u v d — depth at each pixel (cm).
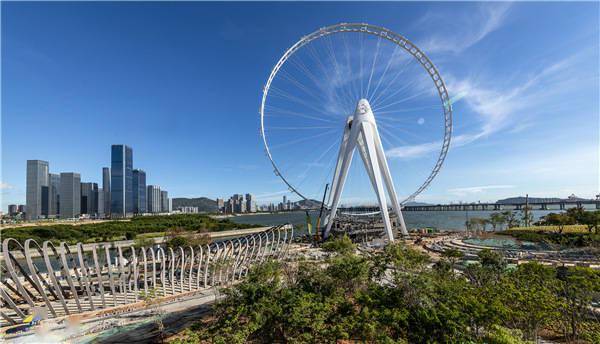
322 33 7612
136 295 3488
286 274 3266
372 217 13625
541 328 2369
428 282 2352
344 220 12812
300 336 2041
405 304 2195
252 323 2005
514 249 6606
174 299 3631
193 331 2244
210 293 3825
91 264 6612
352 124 8694
